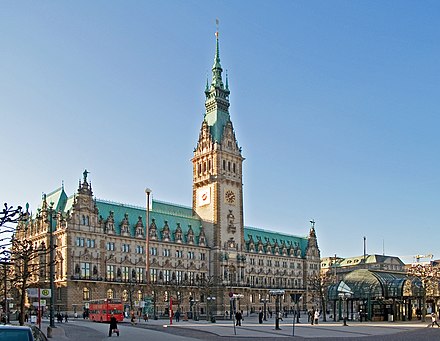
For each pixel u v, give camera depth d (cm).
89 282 15925
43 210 16400
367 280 12219
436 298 13675
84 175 16688
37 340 2605
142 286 17100
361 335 7212
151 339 6369
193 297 19212
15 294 13962
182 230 19988
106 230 17075
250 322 12094
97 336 6912
